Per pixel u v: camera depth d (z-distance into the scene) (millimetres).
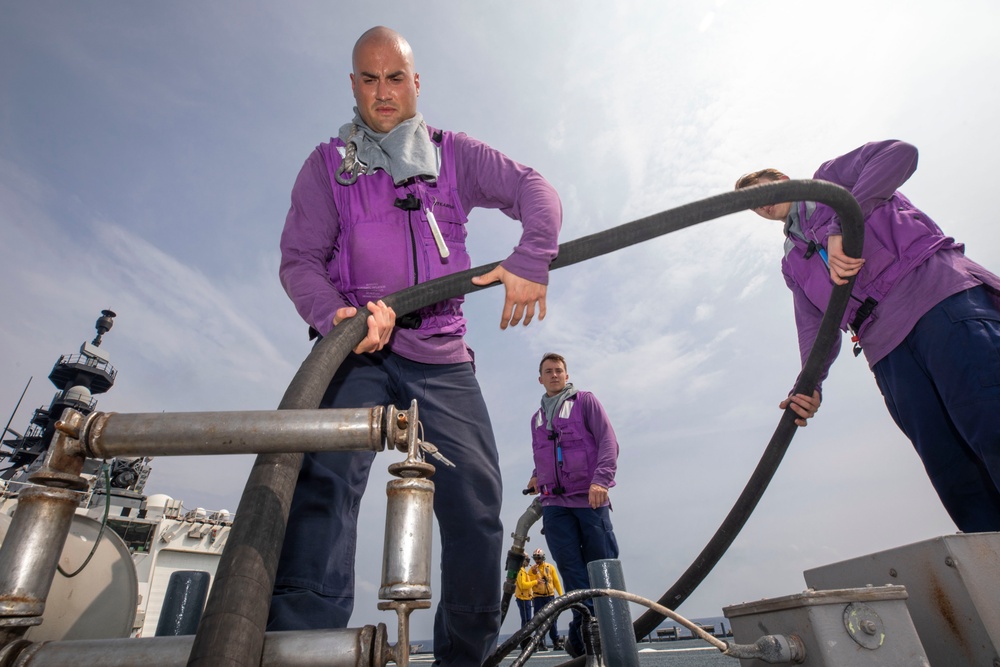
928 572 1270
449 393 1576
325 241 1625
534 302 1447
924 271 1881
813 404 2396
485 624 1524
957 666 1198
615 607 1834
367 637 708
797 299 2734
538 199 1559
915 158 1977
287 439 712
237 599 657
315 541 1222
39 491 732
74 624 1666
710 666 3488
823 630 1067
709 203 1693
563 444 3662
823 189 1816
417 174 1616
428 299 1404
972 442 1645
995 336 1659
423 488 705
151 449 737
